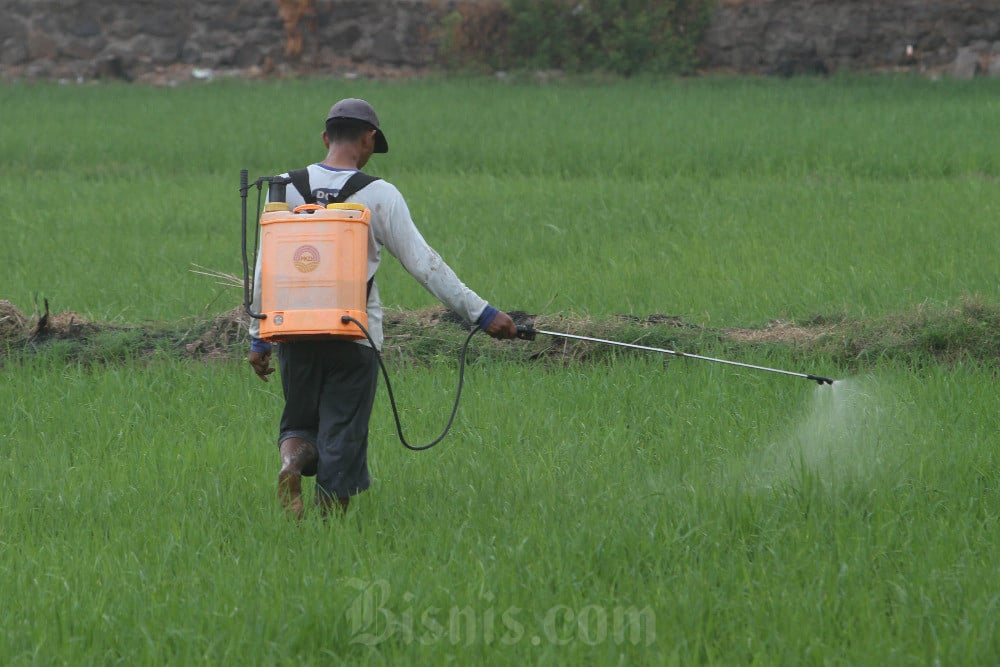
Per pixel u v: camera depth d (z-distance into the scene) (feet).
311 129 261.85
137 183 209.26
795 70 365.61
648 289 127.75
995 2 360.48
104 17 373.40
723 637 50.90
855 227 157.28
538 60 367.86
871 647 48.93
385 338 105.60
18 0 371.56
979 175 201.16
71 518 65.72
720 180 201.16
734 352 102.06
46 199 191.83
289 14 371.35
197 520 64.69
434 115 279.08
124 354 104.47
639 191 190.60
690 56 372.58
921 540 60.18
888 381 90.68
